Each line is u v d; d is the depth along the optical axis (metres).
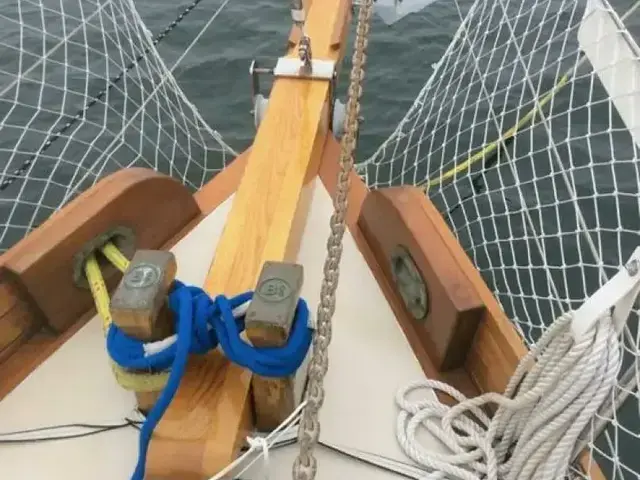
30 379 1.54
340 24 2.37
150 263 1.29
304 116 1.96
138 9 4.64
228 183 1.97
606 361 1.15
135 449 1.43
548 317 2.50
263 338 1.23
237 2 4.77
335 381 1.54
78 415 1.49
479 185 3.10
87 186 3.17
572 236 2.87
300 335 1.26
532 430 1.26
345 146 1.55
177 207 1.81
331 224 1.38
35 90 3.70
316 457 1.42
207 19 4.62
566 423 1.21
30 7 4.20
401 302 1.67
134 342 1.28
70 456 1.43
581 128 3.23
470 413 1.48
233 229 1.61
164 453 1.22
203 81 4.22
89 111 3.57
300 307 1.29
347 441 1.44
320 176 1.96
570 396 1.17
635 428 2.13
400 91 4.14
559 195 3.04
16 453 1.44
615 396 1.22
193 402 1.27
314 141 1.90
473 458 1.39
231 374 1.31
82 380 1.54
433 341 1.54
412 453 1.40
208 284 1.50
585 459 1.36
